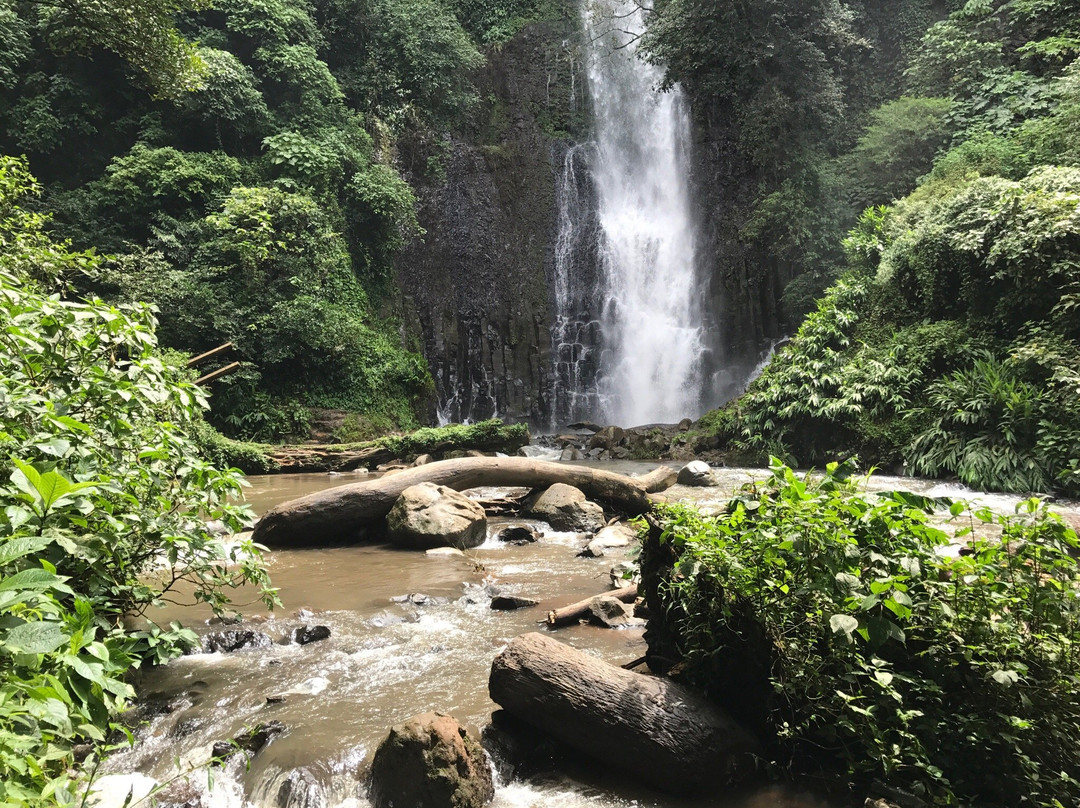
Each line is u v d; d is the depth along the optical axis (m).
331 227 18.03
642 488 9.20
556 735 3.20
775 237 19.84
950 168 15.33
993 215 11.87
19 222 9.52
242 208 16.11
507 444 14.95
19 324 3.42
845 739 2.90
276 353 16.27
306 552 7.46
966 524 7.51
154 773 3.07
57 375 3.53
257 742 3.31
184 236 16.78
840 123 20.31
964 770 2.65
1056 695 2.60
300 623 4.95
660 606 3.83
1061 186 11.57
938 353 12.62
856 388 13.10
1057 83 15.60
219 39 18.66
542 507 8.73
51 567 2.17
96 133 17.84
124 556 3.42
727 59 19.41
